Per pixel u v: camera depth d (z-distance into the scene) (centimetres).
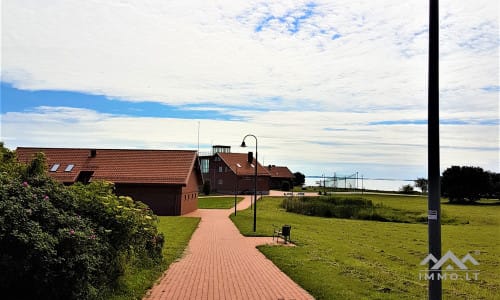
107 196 1119
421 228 3741
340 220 4397
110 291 1020
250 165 8869
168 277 1331
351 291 1152
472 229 3838
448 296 1245
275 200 6944
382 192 10131
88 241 883
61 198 948
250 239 2500
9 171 1059
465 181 8412
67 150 4950
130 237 1127
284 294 1127
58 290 810
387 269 1609
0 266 731
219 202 6550
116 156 4838
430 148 693
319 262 1638
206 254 1866
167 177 4516
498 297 1273
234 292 1141
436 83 702
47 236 793
